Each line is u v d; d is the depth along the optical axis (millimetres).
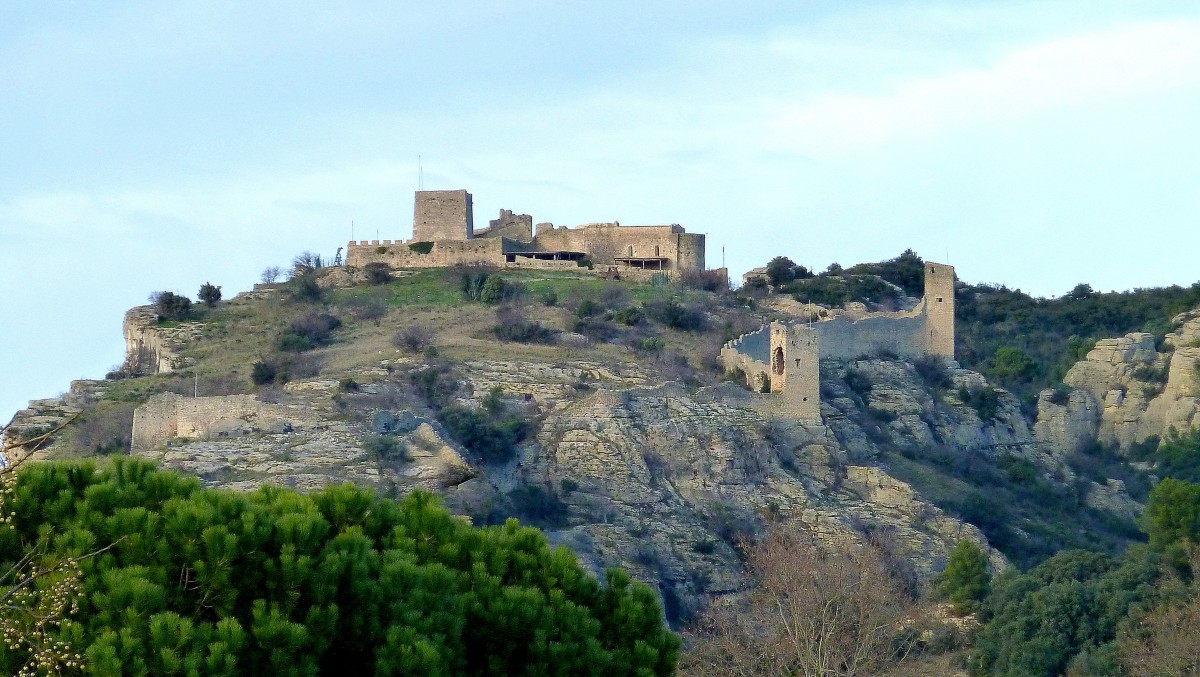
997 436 152250
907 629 97688
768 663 80688
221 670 41406
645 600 52062
